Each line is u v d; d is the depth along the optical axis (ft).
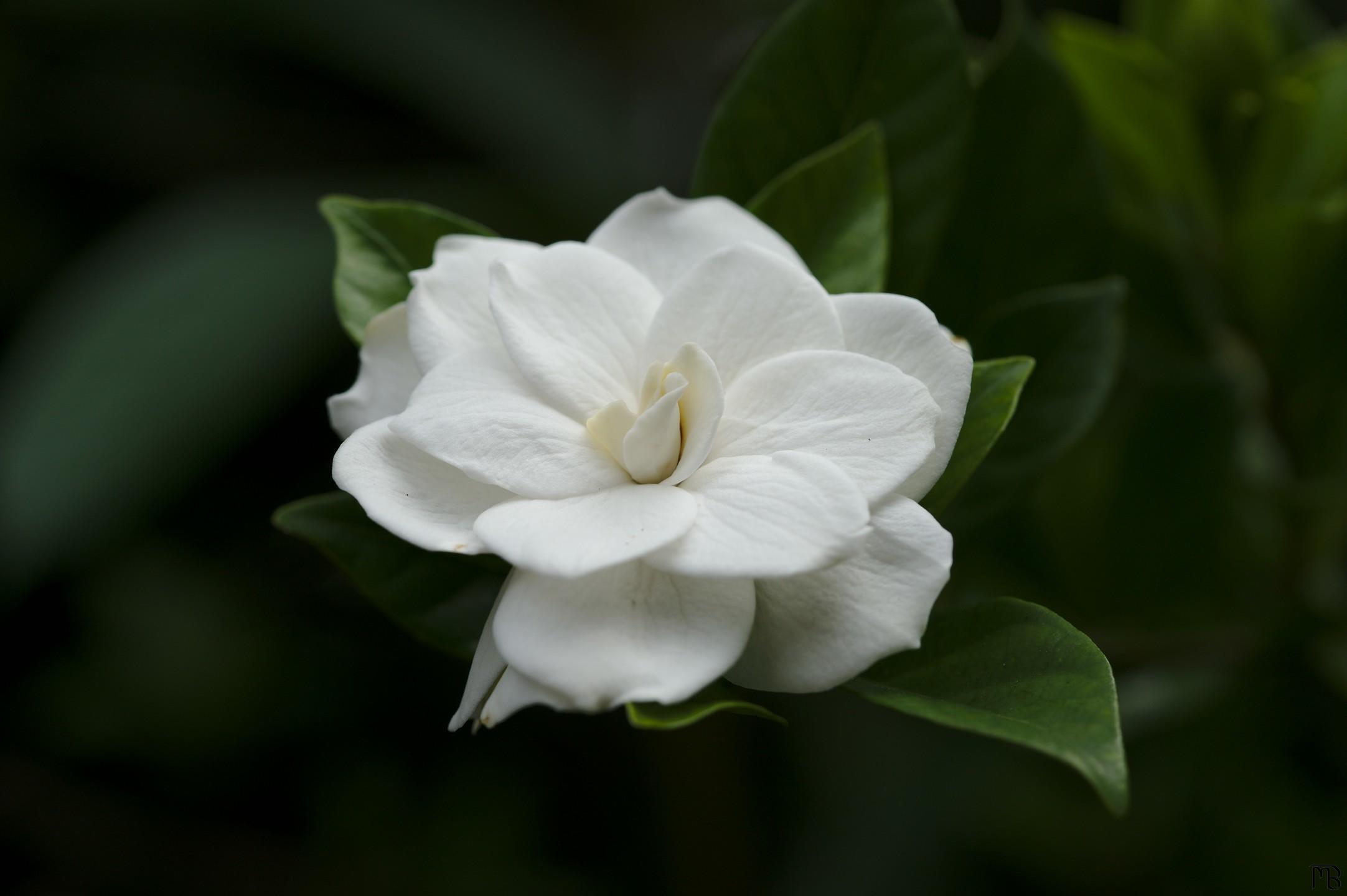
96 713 2.56
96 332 2.47
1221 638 1.85
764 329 1.45
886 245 1.55
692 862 2.39
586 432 1.43
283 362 2.47
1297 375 1.82
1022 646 1.41
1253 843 1.86
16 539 2.26
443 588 1.55
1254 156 1.78
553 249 1.48
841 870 2.28
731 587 1.39
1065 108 1.69
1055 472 1.82
